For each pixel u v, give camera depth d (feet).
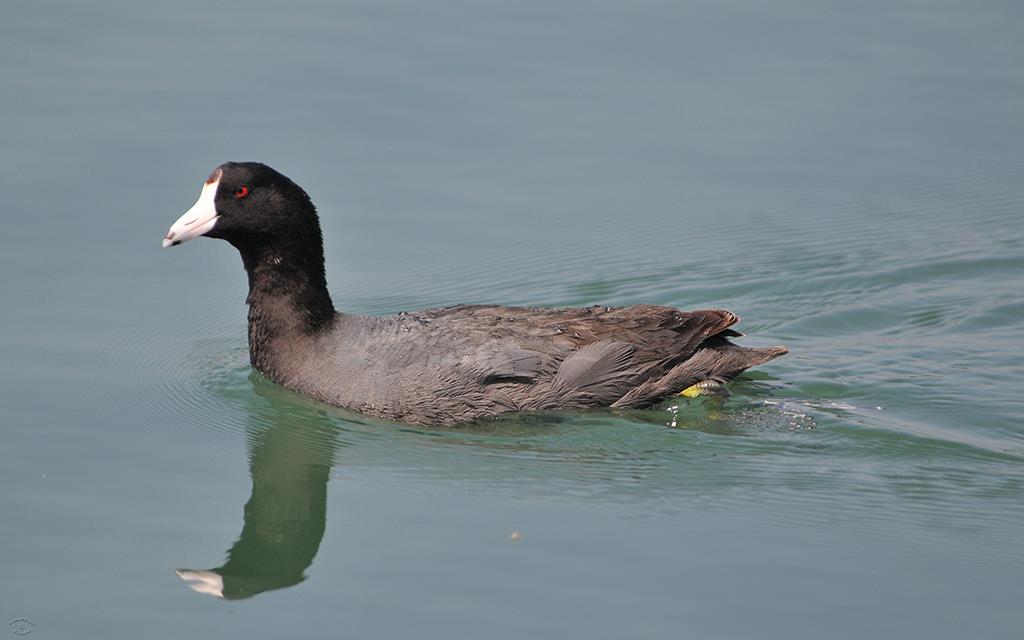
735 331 50.72
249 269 49.34
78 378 51.49
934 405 48.85
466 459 45.29
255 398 50.44
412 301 58.54
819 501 42.24
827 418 47.80
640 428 47.11
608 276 60.54
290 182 48.37
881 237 63.31
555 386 46.91
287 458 46.03
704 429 47.42
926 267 60.70
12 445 46.34
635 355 47.96
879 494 42.63
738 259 61.98
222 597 37.29
